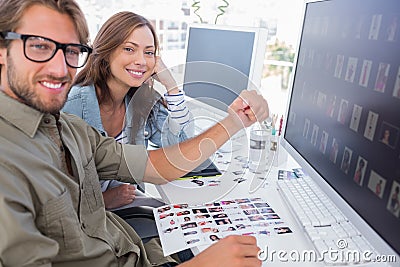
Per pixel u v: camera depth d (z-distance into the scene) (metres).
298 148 0.91
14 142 0.66
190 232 0.76
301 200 0.84
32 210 0.61
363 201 0.61
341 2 0.72
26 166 0.64
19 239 0.57
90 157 0.90
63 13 0.69
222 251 0.63
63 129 0.84
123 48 1.14
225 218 0.80
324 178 0.76
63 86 0.73
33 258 0.59
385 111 0.56
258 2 1.61
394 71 0.54
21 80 0.68
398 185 0.52
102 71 1.18
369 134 0.60
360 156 0.62
